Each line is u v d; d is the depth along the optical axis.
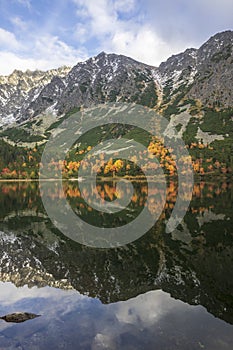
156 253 24.67
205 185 113.00
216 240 28.48
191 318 12.87
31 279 18.61
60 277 19.08
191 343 10.77
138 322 12.47
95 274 19.53
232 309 13.75
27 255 24.86
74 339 11.07
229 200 59.88
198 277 18.70
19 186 129.25
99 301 14.92
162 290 16.44
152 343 10.76
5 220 42.53
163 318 12.87
